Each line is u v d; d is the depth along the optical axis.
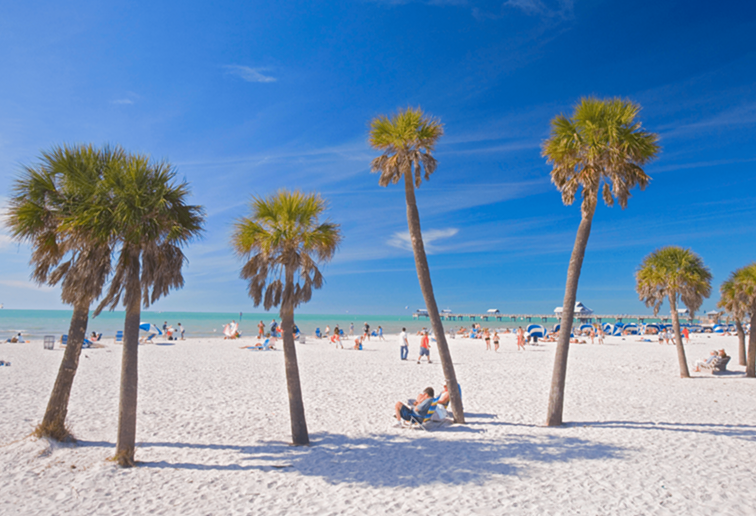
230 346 28.78
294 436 7.89
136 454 7.13
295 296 7.91
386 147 9.55
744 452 7.23
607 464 6.65
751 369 16.62
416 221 9.64
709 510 4.99
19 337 29.25
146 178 6.64
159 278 6.91
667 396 12.63
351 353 25.50
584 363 20.66
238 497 5.48
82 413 9.66
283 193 7.93
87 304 7.49
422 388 13.91
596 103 9.04
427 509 5.09
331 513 5.00
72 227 6.30
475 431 8.80
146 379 14.62
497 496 5.45
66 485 5.75
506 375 16.77
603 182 9.30
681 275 16.45
